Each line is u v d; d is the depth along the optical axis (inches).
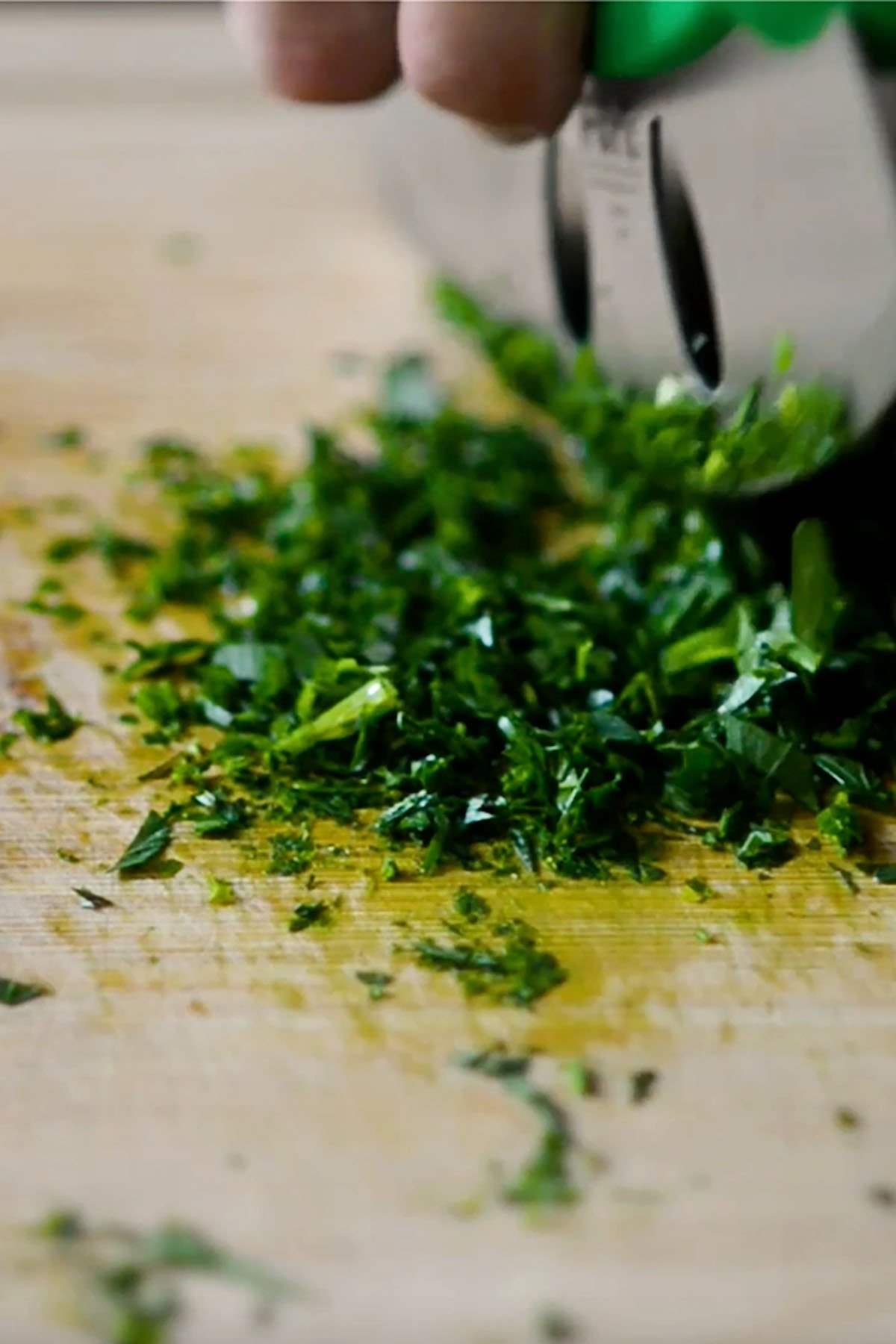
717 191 11.3
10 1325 9.4
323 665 11.3
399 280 15.4
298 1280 9.5
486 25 10.9
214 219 16.2
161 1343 9.3
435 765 11.0
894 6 10.9
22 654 12.0
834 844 10.9
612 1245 9.6
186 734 11.5
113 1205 9.7
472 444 13.4
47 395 14.1
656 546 12.4
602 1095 10.0
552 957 10.4
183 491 13.2
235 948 10.5
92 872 10.8
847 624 11.5
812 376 11.1
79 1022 10.2
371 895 10.7
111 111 18.1
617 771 11.0
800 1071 10.1
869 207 10.8
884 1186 9.7
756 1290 9.5
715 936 10.5
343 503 12.9
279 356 14.5
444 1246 9.6
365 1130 9.9
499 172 13.6
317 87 11.6
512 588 12.1
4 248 15.7
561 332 12.7
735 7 10.8
